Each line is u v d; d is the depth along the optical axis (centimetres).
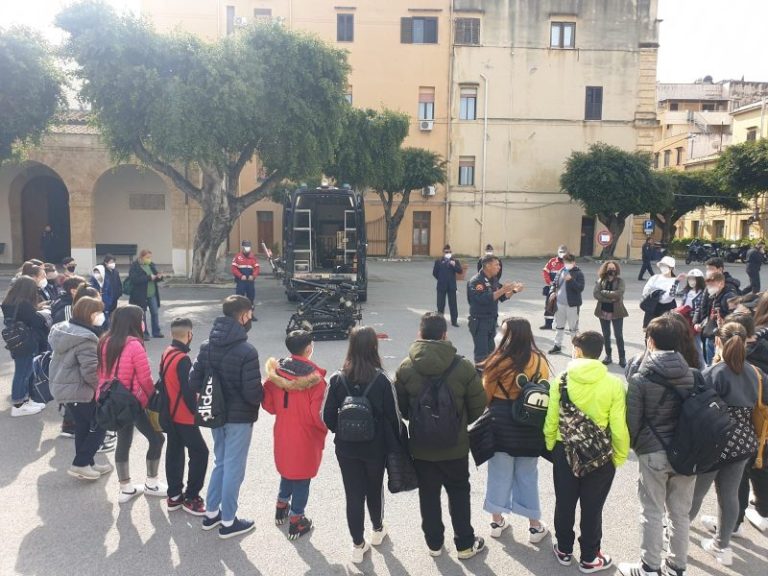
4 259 2572
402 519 466
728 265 3341
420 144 3747
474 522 462
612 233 3603
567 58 3697
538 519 425
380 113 3069
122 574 386
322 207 1653
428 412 373
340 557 410
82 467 510
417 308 1567
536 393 385
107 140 1814
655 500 370
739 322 451
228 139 1720
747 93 6178
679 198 4203
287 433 422
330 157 1912
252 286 1406
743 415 385
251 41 1709
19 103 1688
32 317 675
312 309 1140
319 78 1770
